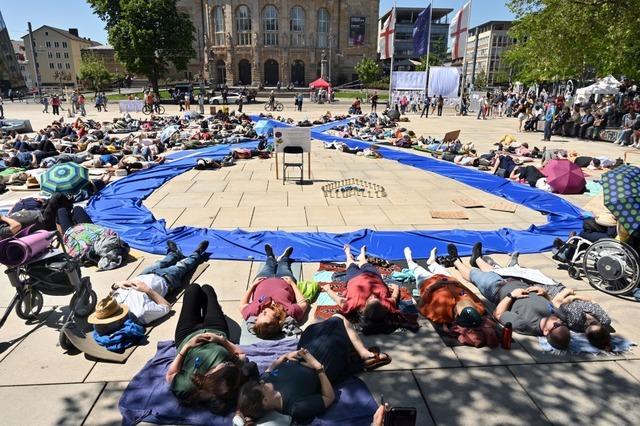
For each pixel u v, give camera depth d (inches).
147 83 3090.6
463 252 273.9
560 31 802.8
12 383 154.6
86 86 2970.0
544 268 255.4
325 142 741.9
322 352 152.6
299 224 327.9
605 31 731.4
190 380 140.3
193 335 161.6
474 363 167.6
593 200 280.1
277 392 132.9
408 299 213.8
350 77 3036.4
